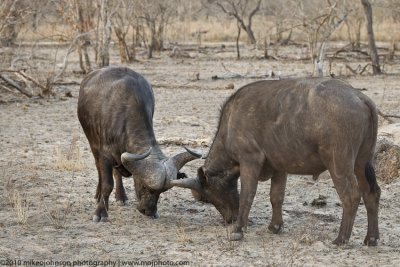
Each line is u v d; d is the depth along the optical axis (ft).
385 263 69.67
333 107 71.26
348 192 72.08
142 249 74.90
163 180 81.05
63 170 111.86
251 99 76.74
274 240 77.87
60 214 88.69
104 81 88.28
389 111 160.97
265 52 293.64
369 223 74.95
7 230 81.61
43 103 181.68
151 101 89.56
